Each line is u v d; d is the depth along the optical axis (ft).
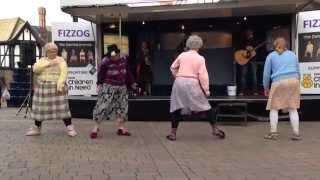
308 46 45.75
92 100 45.62
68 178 23.25
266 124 41.60
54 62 35.06
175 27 52.01
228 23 51.24
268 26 50.21
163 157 28.04
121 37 51.03
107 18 48.26
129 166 25.72
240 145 31.76
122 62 35.06
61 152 29.48
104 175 23.80
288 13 48.37
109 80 34.73
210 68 51.72
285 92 33.58
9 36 81.92
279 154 28.73
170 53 52.29
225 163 26.40
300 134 35.99
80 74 48.83
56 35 48.65
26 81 72.74
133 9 44.01
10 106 71.36
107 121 43.73
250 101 42.86
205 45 51.78
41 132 37.24
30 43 79.20
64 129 38.99
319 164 25.99
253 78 50.83
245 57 50.90
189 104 33.35
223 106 41.86
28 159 27.50
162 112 44.14
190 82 33.27
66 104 35.42
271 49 50.19
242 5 42.98
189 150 30.09
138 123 42.80
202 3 43.55
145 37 52.49
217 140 33.68
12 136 35.42
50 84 34.94
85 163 26.48
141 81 51.85
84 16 46.39
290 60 33.68
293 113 33.65
